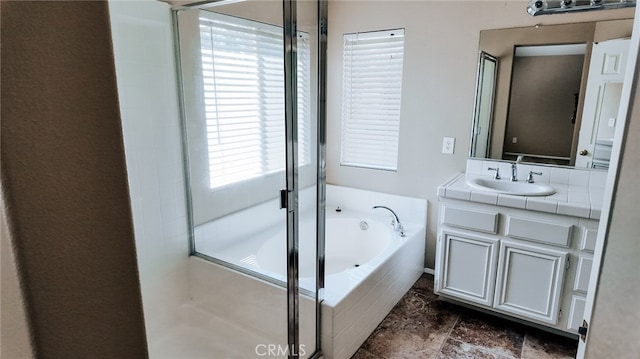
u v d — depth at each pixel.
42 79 0.39
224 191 2.35
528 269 2.21
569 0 2.17
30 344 0.42
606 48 2.28
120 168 0.47
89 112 0.43
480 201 2.29
